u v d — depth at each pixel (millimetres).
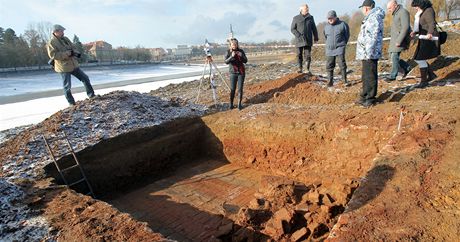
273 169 6918
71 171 5848
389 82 8023
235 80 8102
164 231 5027
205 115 8297
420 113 5484
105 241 3371
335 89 8445
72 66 8141
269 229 4301
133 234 3469
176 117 8008
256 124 7117
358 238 2902
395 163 4012
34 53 47094
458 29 15844
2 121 10430
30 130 7094
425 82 7164
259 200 5062
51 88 20531
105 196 6305
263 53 58969
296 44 9836
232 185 6453
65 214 3992
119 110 7922
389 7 7305
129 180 6719
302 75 9883
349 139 5965
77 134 6793
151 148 7078
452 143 4199
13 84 24281
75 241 3408
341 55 8320
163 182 6801
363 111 6332
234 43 7828
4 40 52875
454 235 2779
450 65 8266
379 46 5906
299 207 4535
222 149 7699
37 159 5832
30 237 3561
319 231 4164
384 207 3271
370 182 3762
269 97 9422
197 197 6055
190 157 7875
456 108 5316
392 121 5648
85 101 8211
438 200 3242
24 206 4230
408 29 6816
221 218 5285
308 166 6477
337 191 4559
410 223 2994
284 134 6723
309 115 6914
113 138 6613
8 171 5422
